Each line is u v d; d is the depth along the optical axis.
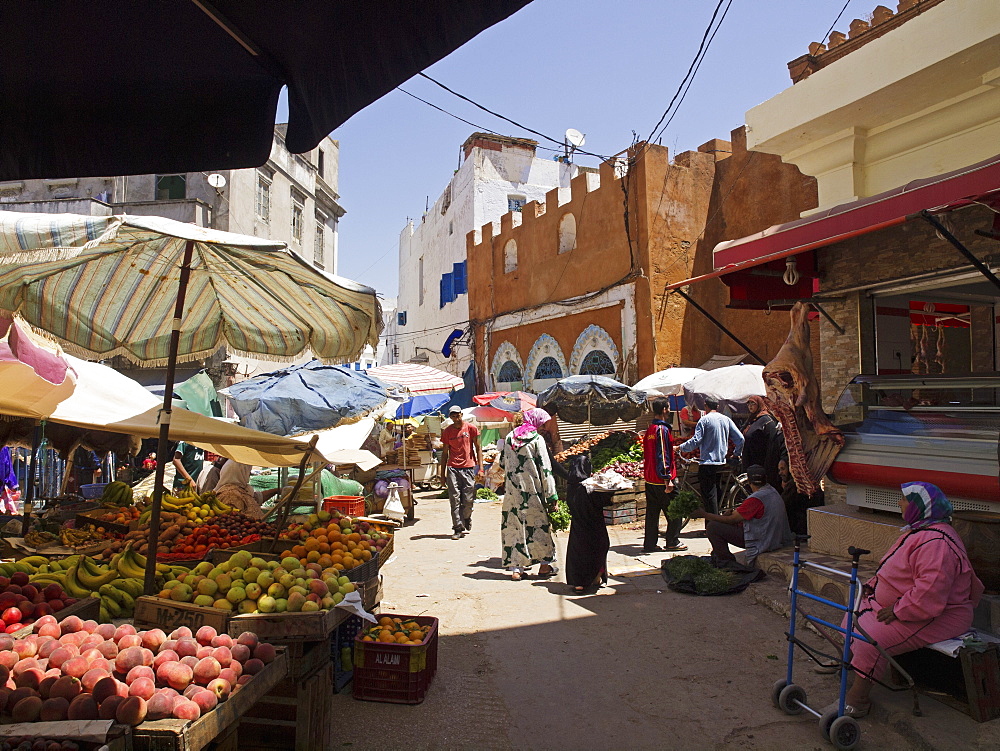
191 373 18.30
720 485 10.73
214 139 2.47
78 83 2.39
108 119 2.47
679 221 16.03
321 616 3.63
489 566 8.24
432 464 16.44
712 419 9.83
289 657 3.59
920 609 3.85
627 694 4.50
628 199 16.39
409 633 4.68
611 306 17.06
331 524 5.27
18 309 4.21
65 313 4.50
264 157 2.47
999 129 6.56
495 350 23.22
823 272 7.04
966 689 3.95
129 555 4.50
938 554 3.87
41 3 2.04
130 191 21.27
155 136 2.48
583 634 5.68
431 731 4.02
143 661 2.86
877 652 3.99
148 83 2.41
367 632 4.61
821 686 4.51
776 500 7.10
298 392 9.38
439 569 8.12
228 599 3.73
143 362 5.09
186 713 2.58
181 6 2.05
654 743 3.85
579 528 7.03
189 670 2.84
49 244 2.72
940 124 7.05
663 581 7.32
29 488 7.05
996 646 3.94
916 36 6.50
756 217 15.16
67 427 8.59
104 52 2.26
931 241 6.01
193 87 2.42
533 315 20.64
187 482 10.15
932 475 5.40
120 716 2.49
